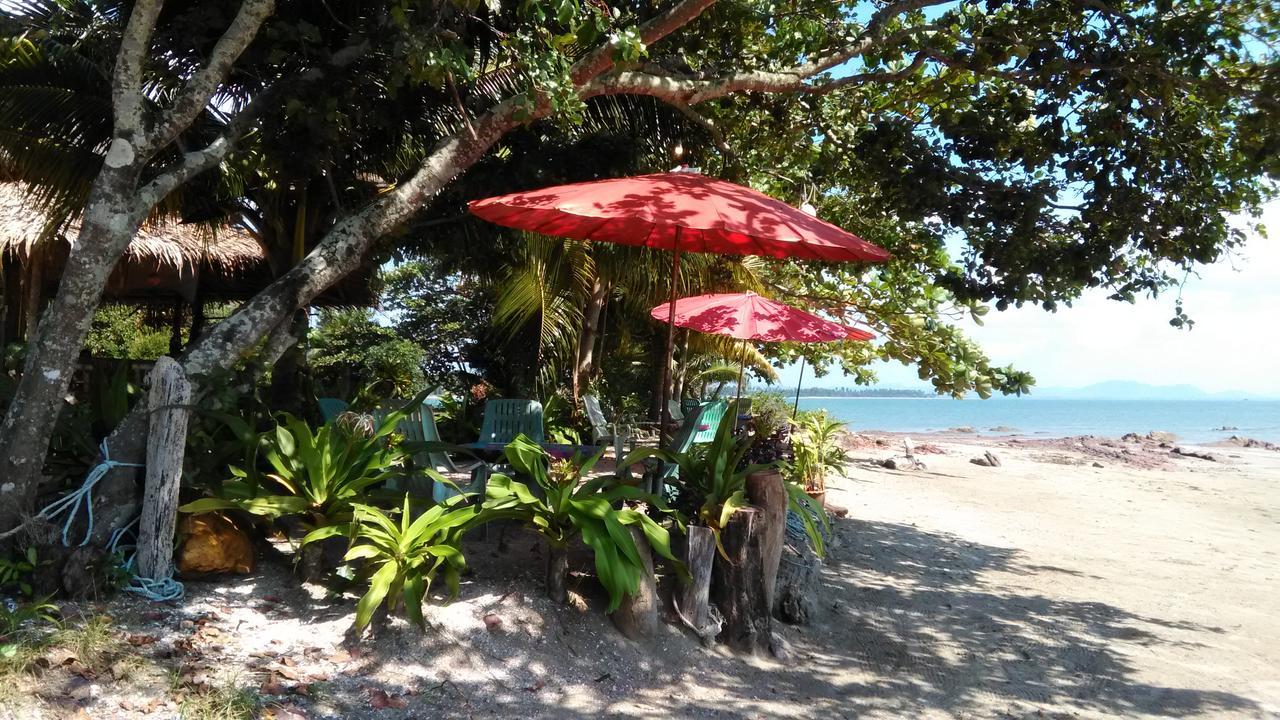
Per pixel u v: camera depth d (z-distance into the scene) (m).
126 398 5.45
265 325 5.55
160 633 4.22
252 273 13.09
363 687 4.05
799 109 9.95
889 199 9.34
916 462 18.91
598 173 8.27
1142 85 8.12
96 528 4.75
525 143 8.17
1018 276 8.41
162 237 10.70
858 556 8.41
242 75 7.63
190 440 5.13
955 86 9.52
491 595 5.00
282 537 5.77
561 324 13.75
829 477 14.48
